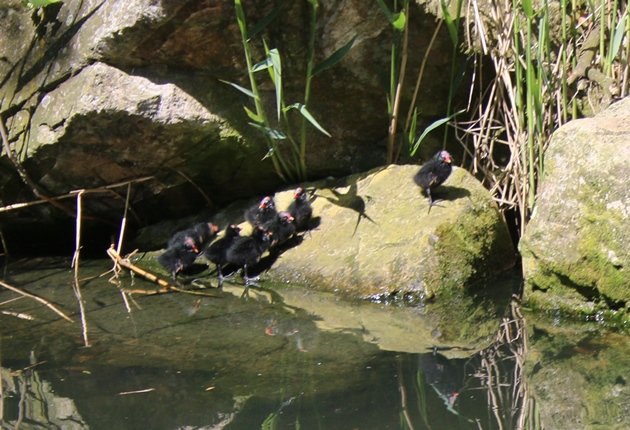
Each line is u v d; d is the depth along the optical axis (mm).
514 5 8133
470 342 6809
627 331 6887
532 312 7402
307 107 9023
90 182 9211
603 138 7176
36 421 5730
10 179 9242
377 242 8227
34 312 7828
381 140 9297
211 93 8727
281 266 8453
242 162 9078
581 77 8492
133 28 8359
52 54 8922
